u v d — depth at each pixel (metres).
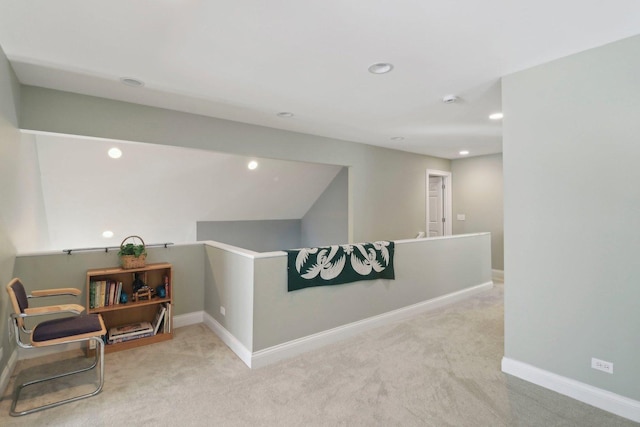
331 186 6.56
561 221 2.33
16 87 2.59
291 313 2.91
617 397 2.11
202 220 6.07
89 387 2.39
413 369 2.67
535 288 2.46
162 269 3.46
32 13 1.76
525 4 1.69
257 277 2.70
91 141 3.76
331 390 2.37
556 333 2.37
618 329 2.11
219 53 2.23
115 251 3.24
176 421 2.03
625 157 2.06
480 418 2.07
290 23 1.87
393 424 2.01
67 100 2.92
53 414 2.08
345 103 3.28
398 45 2.12
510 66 2.44
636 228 2.04
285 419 2.05
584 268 2.24
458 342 3.19
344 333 3.27
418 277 4.02
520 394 2.33
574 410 2.15
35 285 2.88
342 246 3.27
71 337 2.24
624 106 2.06
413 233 6.15
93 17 1.81
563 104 2.30
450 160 6.91
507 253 2.61
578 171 2.25
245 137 3.96
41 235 4.12
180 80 2.69
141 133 3.27
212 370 2.64
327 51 2.21
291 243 7.39
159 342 3.16
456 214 6.84
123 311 3.26
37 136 3.47
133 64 2.39
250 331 2.70
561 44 2.12
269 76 2.61
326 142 4.79
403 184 5.95
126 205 4.93
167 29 1.93
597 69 2.16
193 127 3.58
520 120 2.52
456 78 2.66
